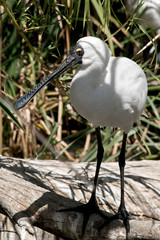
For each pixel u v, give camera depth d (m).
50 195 5.57
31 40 9.11
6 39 9.16
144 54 8.79
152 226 4.84
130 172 6.94
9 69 9.15
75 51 5.12
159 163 7.45
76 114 9.59
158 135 9.95
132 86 5.28
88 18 6.06
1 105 5.96
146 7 7.52
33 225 5.34
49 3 6.01
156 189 6.48
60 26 8.58
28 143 8.88
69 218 5.24
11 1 6.32
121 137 8.56
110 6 6.04
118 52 10.05
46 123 8.81
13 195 5.45
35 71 9.34
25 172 6.44
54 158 8.82
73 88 5.20
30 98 5.48
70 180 6.50
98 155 5.84
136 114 5.54
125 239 4.99
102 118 5.31
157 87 9.13
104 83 5.15
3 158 6.80
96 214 5.27
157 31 8.33
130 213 6.14
